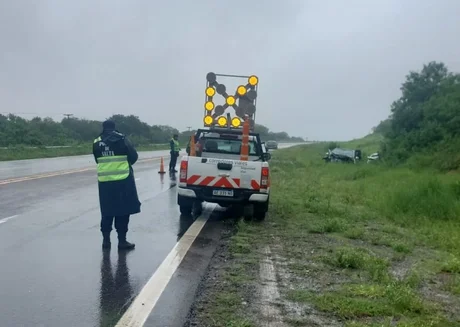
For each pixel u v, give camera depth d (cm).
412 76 3316
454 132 2692
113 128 804
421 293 624
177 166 2959
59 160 3219
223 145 1282
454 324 518
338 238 940
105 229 796
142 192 1596
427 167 2464
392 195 1384
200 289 601
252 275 668
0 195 1355
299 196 1561
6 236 859
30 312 513
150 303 548
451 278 700
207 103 1258
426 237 986
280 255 786
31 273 648
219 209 1270
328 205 1264
